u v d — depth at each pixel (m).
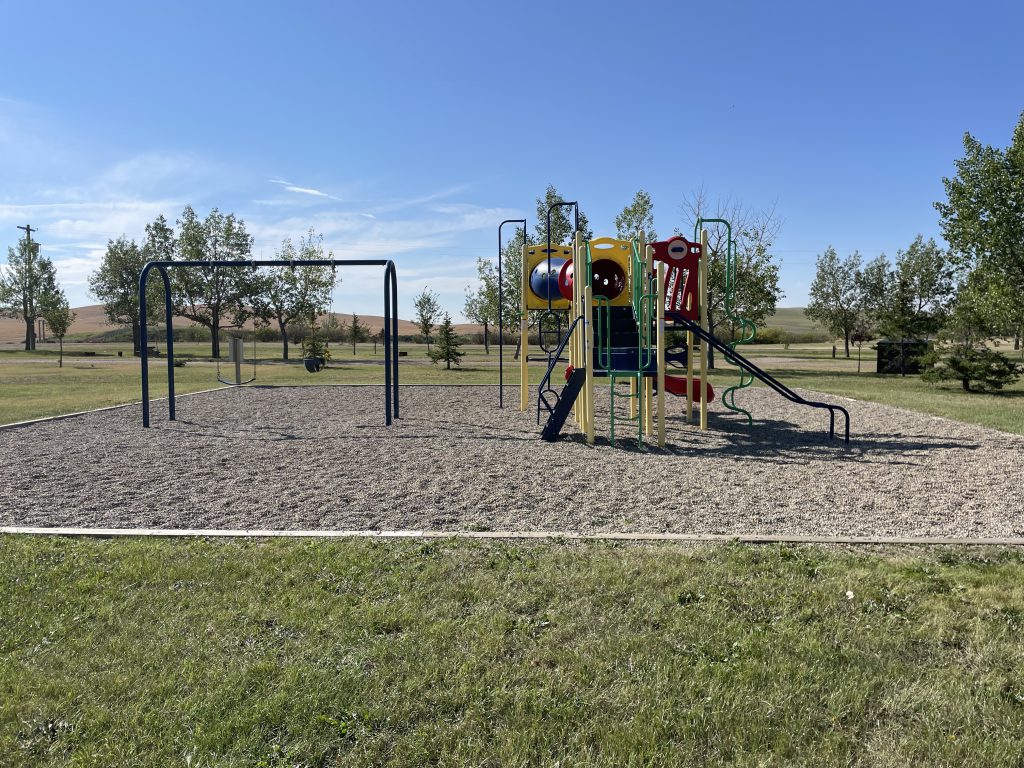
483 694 2.88
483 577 4.12
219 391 16.77
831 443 9.27
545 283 12.92
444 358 29.55
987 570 4.25
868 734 2.65
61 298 56.03
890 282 45.03
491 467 7.63
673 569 4.22
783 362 37.06
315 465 7.73
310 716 2.73
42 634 3.41
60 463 7.81
